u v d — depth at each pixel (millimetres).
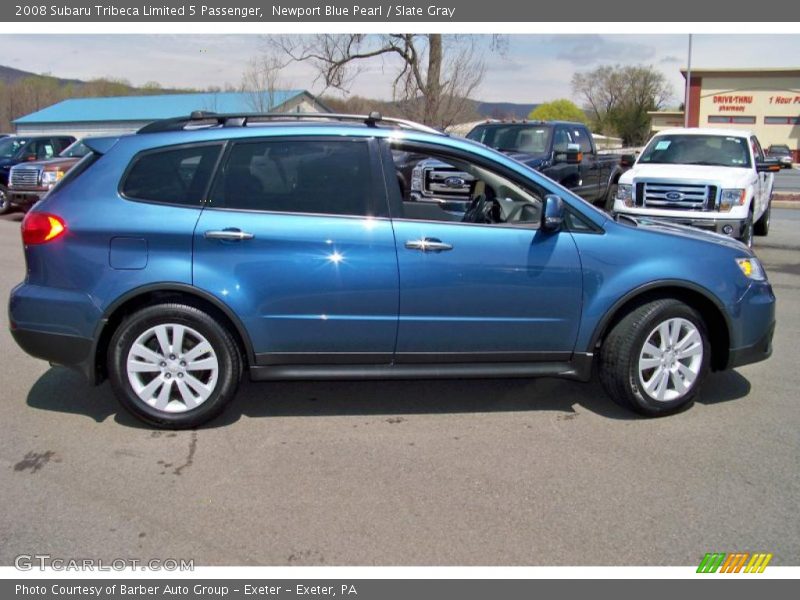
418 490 3514
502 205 4535
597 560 2979
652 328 4289
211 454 3895
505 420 4402
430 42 20406
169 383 4129
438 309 4145
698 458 3871
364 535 3139
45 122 51781
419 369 4270
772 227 14242
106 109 51500
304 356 4172
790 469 3746
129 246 3977
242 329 4059
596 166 12680
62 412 4453
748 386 5020
